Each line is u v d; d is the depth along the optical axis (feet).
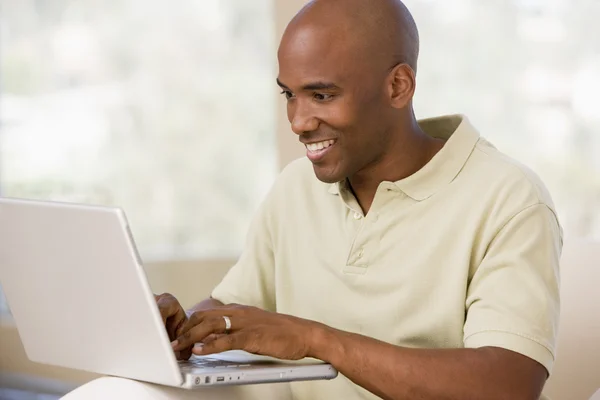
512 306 6.79
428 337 7.39
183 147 16.90
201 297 16.31
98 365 6.54
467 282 7.29
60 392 15.64
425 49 15.44
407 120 7.51
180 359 6.73
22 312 6.83
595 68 14.74
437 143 7.75
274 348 6.44
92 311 6.19
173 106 16.87
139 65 16.74
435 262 7.36
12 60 16.67
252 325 6.54
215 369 6.17
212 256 16.44
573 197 15.07
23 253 6.41
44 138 16.83
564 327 8.59
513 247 7.04
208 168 16.96
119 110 16.80
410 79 7.35
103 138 16.85
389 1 7.27
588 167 14.94
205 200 17.02
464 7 15.21
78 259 6.01
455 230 7.33
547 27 14.90
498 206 7.20
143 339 5.94
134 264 5.67
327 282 7.91
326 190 8.15
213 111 16.87
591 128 14.85
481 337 6.75
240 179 16.99
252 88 16.81
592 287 8.60
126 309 5.90
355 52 7.03
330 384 7.88
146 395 6.20
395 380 6.46
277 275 8.36
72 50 16.66
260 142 16.92
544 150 15.15
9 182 16.89
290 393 8.06
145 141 16.88
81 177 16.89
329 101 7.09
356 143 7.23
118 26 16.65
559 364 8.54
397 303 7.45
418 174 7.47
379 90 7.21
